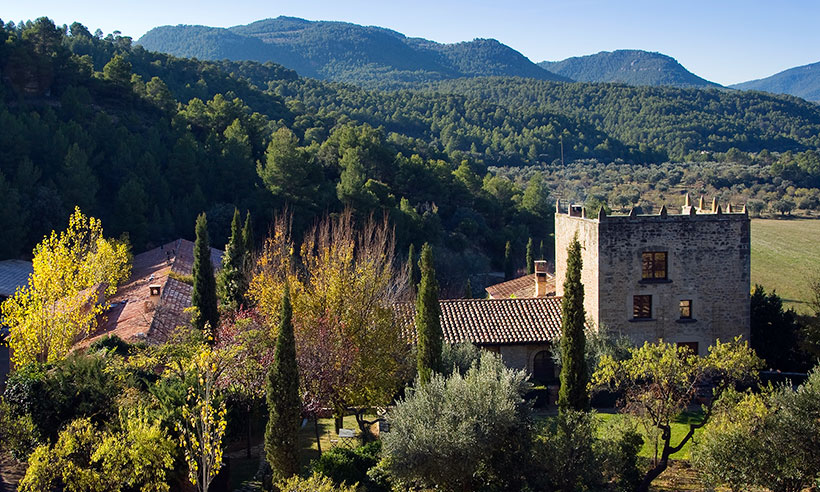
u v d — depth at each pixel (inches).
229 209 3083.2
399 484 909.8
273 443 932.0
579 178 5334.6
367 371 1144.2
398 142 5014.8
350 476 969.5
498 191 4347.9
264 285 1275.8
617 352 1337.4
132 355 1234.0
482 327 1480.1
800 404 928.9
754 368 1222.9
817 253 3218.5
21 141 2755.9
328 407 1138.0
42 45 3742.6
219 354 1094.4
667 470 1072.2
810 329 1524.4
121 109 3846.0
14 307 1321.4
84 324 1445.6
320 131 4810.5
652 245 1411.2
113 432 902.4
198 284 1462.8
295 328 1168.8
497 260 3747.5
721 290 1433.3
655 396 1016.2
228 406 1088.8
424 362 1160.2
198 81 5502.0
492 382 957.2
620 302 1411.2
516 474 923.4
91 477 820.6
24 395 970.1
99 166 3051.2
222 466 965.8
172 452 875.4
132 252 2669.8
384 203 3302.2
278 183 3085.6
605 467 912.9
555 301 1576.0
